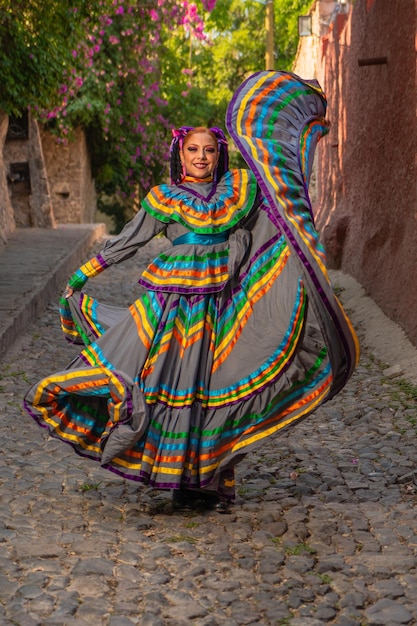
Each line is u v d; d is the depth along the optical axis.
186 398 4.39
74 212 23.73
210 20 25.39
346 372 4.38
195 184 4.59
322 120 4.68
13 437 6.00
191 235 4.50
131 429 4.30
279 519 4.54
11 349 8.91
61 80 15.09
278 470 5.41
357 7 11.98
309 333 4.53
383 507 4.76
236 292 4.54
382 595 3.67
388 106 10.12
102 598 3.60
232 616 3.48
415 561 3.98
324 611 3.52
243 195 4.57
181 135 4.67
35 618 3.41
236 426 4.48
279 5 26.14
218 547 4.16
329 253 13.10
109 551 4.07
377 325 9.70
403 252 9.30
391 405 6.93
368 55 11.23
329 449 5.86
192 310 4.46
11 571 3.82
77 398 4.57
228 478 4.61
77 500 4.79
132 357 4.43
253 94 4.55
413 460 5.59
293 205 4.31
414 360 8.18
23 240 16.80
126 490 4.98
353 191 12.49
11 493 4.86
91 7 13.72
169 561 3.96
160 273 4.51
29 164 19.69
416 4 8.83
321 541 4.25
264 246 4.55
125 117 24.61
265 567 3.92
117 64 22.27
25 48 14.09
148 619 3.40
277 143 4.44
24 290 10.85
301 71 20.36
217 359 4.48
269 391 4.45
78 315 4.72
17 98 14.58
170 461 4.38
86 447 4.57
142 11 17.97
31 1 13.24
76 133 23.61
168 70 23.78
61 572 3.83
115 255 4.61
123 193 27.31
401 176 9.48
